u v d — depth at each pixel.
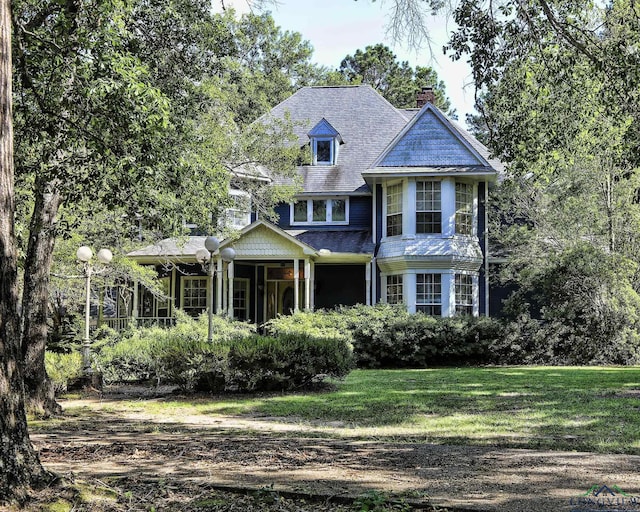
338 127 26.61
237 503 4.83
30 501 4.45
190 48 12.54
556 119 12.48
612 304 19.41
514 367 19.09
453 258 22.03
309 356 13.21
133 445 7.14
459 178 22.69
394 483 5.38
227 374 12.85
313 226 24.50
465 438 7.91
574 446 7.27
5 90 4.75
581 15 11.29
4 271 4.61
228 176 17.06
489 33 10.91
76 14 9.25
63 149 10.12
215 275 24.48
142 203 10.85
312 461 6.23
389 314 20.16
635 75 10.86
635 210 20.28
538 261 20.88
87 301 14.38
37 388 10.47
